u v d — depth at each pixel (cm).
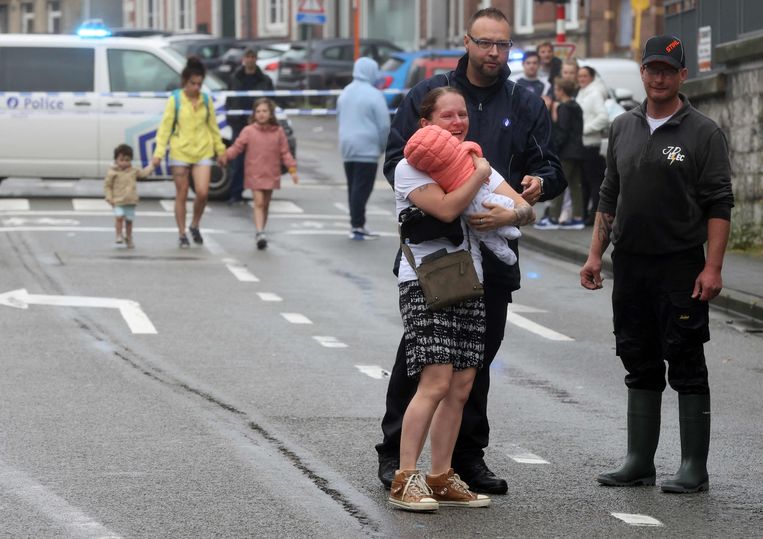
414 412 1947
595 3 11919
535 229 5453
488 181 1962
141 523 1875
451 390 1972
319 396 2717
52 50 6328
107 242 5081
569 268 4741
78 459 2206
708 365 3169
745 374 3067
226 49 12506
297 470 2161
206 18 17738
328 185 7275
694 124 2089
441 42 14388
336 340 3353
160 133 4988
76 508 1941
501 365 3109
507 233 1966
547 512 1972
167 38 12562
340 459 2233
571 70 5416
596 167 5453
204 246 5038
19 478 2091
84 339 3284
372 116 5269
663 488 2094
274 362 3061
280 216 5959
